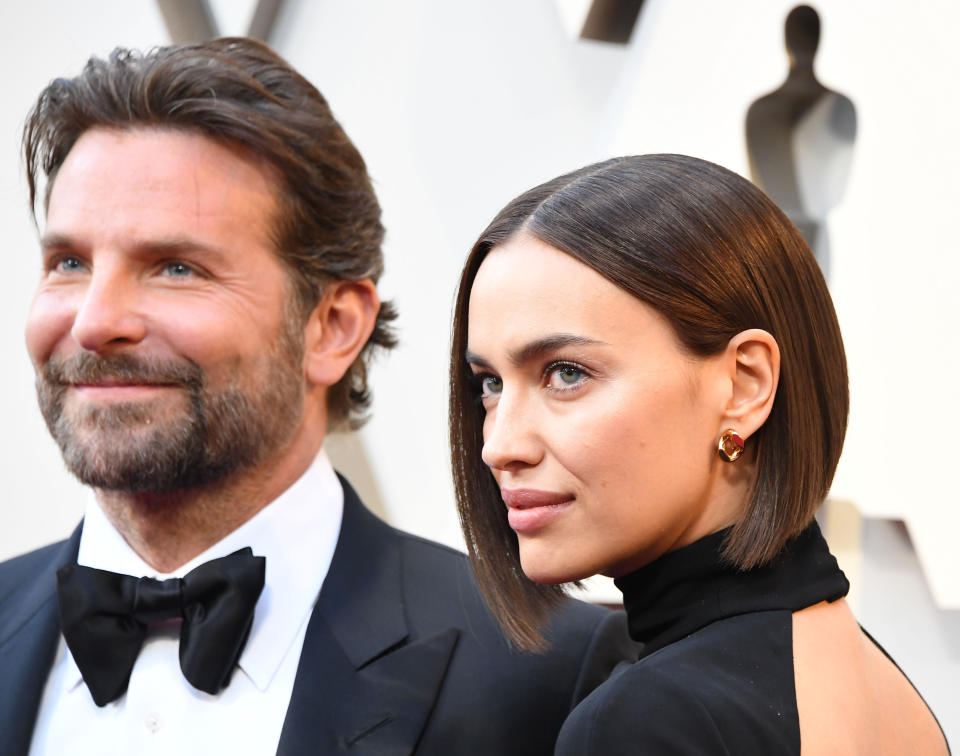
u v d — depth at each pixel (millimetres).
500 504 3924
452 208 8055
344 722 4344
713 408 3309
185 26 8305
